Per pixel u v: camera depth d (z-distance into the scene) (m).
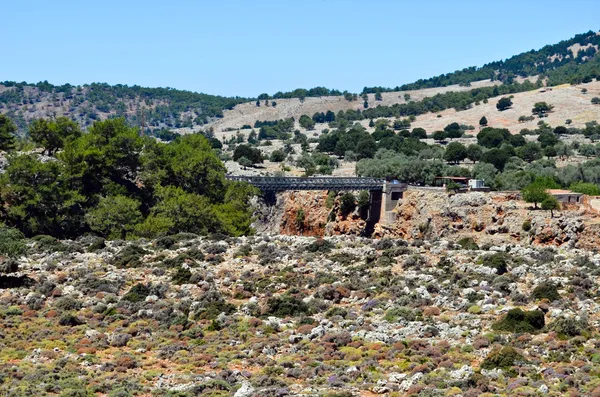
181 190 160.12
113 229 144.38
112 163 165.50
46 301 85.25
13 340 72.50
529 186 195.12
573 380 57.25
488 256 94.75
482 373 60.22
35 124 184.75
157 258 101.94
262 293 88.00
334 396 56.12
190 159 176.25
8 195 145.12
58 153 167.50
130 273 95.50
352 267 95.25
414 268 93.44
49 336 73.88
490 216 187.25
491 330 71.38
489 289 83.06
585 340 66.94
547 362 62.75
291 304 81.00
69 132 189.75
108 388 59.88
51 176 150.25
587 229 170.00
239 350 69.75
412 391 56.75
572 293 80.38
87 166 163.25
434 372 61.28
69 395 57.53
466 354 65.50
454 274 88.00
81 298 86.12
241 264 99.75
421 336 71.06
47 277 94.06
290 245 110.44
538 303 77.88
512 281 85.62
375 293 85.25
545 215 179.88
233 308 81.44
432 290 84.12
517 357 62.47
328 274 92.81
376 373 61.75
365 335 71.75
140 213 151.88
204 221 150.50
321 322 76.50
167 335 74.50
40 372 62.91
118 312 81.31
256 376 61.94
